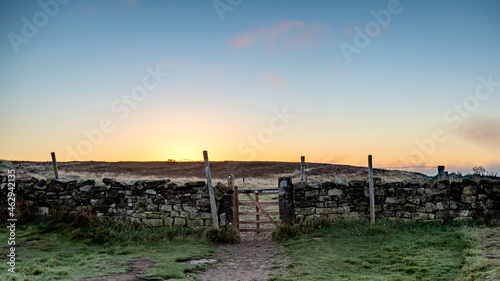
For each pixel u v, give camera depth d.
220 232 14.58
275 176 48.12
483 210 14.80
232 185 15.60
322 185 15.38
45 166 47.38
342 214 15.27
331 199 15.34
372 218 14.88
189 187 15.47
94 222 15.05
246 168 56.28
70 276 9.40
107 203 15.55
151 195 15.48
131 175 47.38
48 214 15.50
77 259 11.20
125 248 12.86
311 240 13.63
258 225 15.50
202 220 15.23
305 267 10.78
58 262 10.77
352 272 10.28
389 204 15.13
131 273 9.86
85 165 54.41
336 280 9.41
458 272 9.52
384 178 33.09
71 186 15.73
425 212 14.88
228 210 15.41
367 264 10.72
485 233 12.65
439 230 13.92
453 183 15.04
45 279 8.98
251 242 14.64
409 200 15.02
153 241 13.99
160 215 15.37
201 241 14.23
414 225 14.63
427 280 9.12
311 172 47.59
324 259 11.42
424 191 15.00
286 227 14.82
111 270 10.01
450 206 14.88
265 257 12.44
